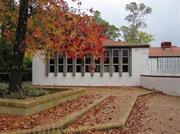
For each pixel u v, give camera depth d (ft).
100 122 42.70
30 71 115.44
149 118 48.78
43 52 75.25
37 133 35.73
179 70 105.50
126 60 100.99
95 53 63.16
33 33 61.57
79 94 67.72
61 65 102.99
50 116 44.62
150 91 86.43
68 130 37.73
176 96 83.05
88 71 101.76
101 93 77.20
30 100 46.47
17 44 56.24
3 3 59.88
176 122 46.29
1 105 45.91
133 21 242.17
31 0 59.06
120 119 44.57
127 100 65.05
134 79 100.63
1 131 35.63
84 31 61.62
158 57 117.29
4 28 65.62
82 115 47.16
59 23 61.26
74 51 62.28
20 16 56.34
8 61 92.27
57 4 61.21
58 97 54.85
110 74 101.04
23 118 42.91
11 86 55.52
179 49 145.28
